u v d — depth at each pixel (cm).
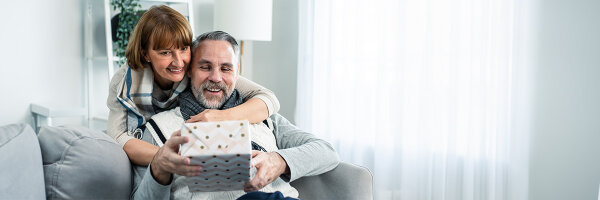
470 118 222
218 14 279
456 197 232
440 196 236
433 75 234
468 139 223
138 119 136
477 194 225
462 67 225
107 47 272
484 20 215
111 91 139
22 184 99
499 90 213
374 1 260
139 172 128
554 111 205
